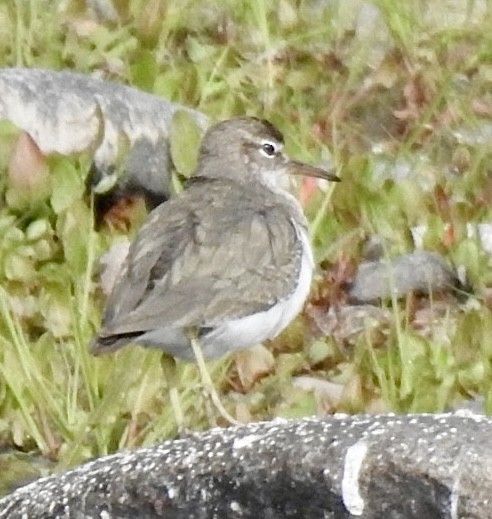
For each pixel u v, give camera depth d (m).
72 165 14.56
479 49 19.20
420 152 17.53
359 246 15.20
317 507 9.63
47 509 10.23
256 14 18.58
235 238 11.89
